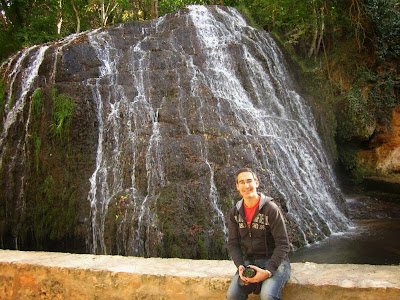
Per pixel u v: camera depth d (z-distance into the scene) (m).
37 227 8.09
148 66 10.34
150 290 3.24
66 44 10.56
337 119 13.62
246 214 2.88
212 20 12.90
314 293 2.92
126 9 21.55
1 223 8.34
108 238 7.06
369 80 13.86
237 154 7.99
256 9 16.11
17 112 9.18
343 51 14.39
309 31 14.59
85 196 7.97
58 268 3.48
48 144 8.52
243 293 2.87
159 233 6.72
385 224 9.09
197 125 8.34
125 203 7.18
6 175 8.62
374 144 13.90
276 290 2.74
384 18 13.73
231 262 3.47
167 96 9.20
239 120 8.93
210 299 3.11
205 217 7.00
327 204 9.13
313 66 14.36
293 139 9.92
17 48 15.92
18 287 3.61
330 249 7.24
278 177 8.31
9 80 10.04
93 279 3.38
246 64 11.20
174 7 20.30
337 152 13.19
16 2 16.66
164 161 7.62
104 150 8.45
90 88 8.93
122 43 11.59
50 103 8.71
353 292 2.85
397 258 6.66
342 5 14.23
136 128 8.42
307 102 12.61
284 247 2.76
